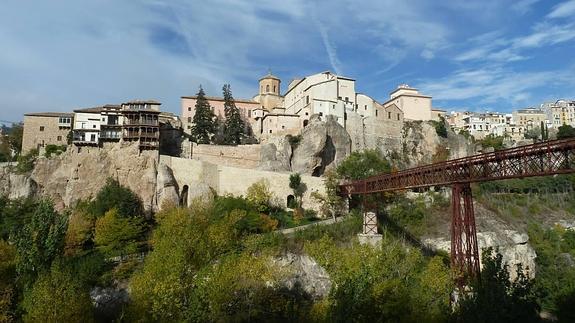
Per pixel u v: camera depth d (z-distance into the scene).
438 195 91.06
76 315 38.75
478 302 28.33
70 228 69.50
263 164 105.38
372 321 35.03
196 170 93.19
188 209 78.19
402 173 56.91
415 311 36.09
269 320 47.91
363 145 122.81
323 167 110.94
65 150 97.31
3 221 73.94
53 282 40.16
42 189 89.19
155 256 46.59
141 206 86.50
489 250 32.34
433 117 152.50
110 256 67.56
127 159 92.06
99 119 99.50
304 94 125.88
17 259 48.34
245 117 136.75
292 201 94.19
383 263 47.97
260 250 63.59
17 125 127.75
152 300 40.69
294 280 60.16
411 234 79.12
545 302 65.94
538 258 82.56
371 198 76.50
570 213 100.19
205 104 117.56
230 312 44.97
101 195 82.19
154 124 95.19
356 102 128.38
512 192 110.44
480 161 40.59
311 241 68.31
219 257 54.59
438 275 42.06
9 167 94.44
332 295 37.62
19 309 43.50
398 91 151.25
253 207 84.38
